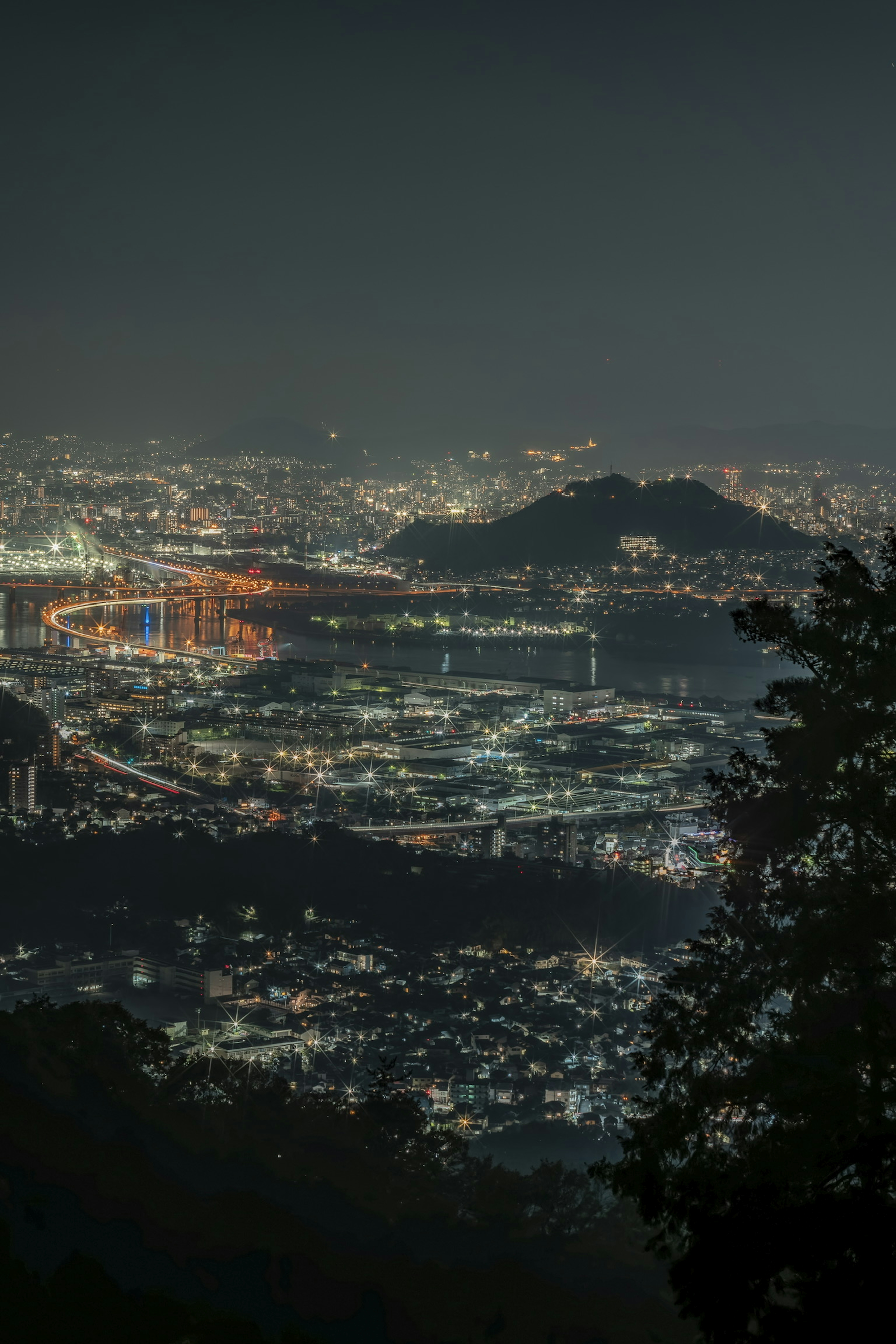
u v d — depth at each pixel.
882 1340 20.02
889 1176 22.02
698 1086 25.42
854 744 26.45
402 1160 40.22
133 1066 39.88
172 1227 26.39
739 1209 22.53
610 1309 28.53
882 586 27.67
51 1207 25.80
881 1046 23.03
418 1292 27.08
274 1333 22.97
